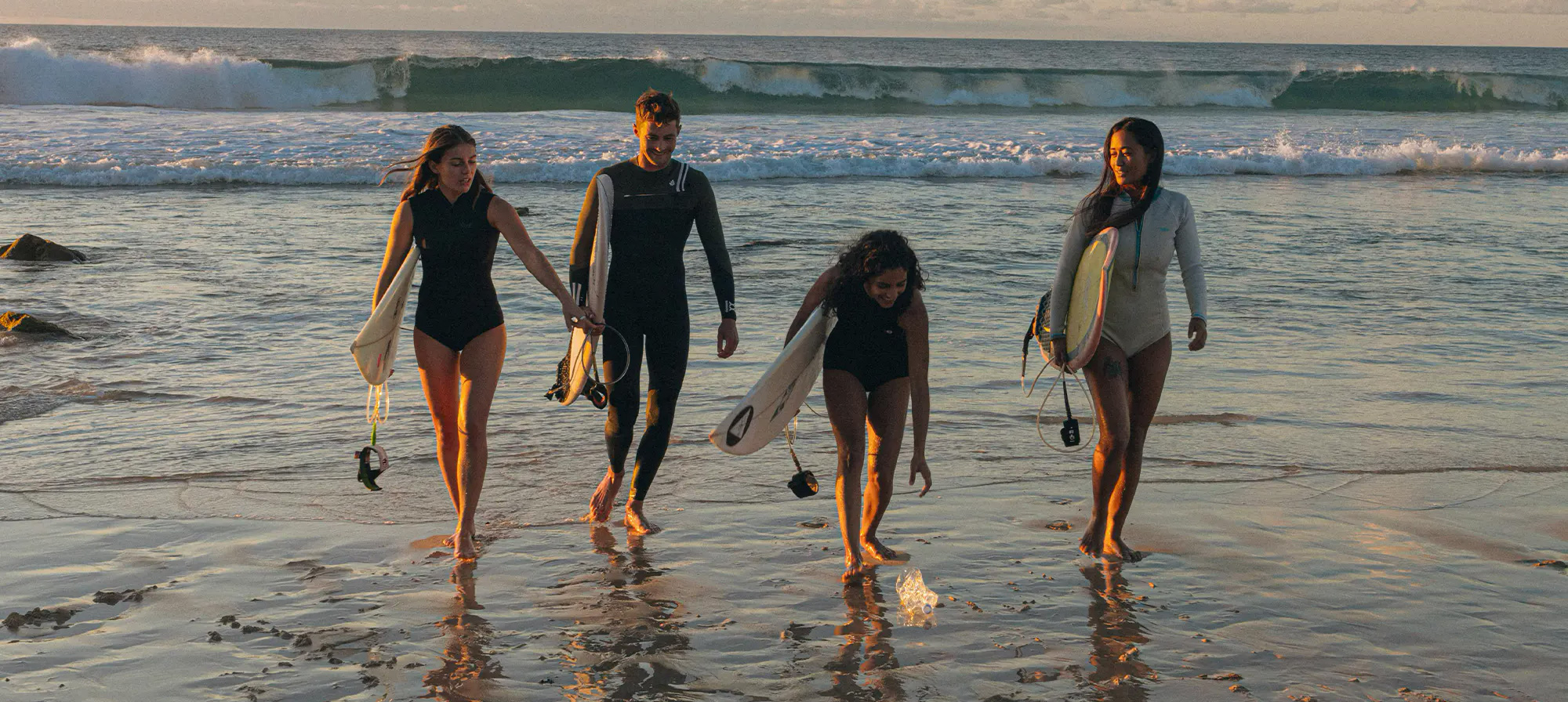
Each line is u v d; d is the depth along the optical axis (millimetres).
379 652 3607
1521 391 7230
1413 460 5816
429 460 5715
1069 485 5477
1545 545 4664
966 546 4652
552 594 4117
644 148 4887
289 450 5828
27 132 21969
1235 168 22719
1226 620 3918
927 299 9977
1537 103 39312
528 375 7410
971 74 36656
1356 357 8094
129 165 18125
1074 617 3941
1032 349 8297
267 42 112938
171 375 7262
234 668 3477
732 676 3473
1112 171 4488
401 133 23438
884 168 20969
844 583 4242
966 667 3547
